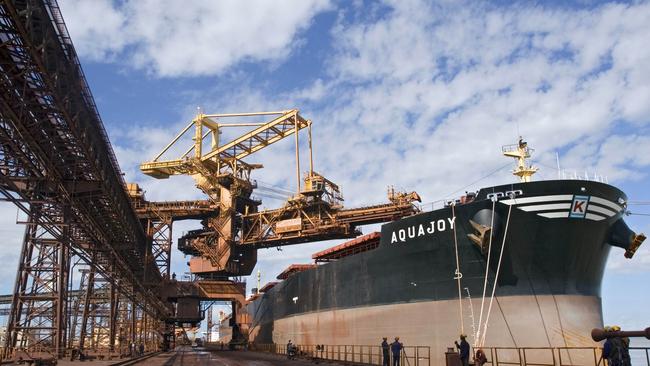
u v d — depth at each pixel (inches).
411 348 1352.1
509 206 1195.9
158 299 2664.9
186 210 2672.2
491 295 1218.0
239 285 2832.2
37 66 801.6
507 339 1179.3
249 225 2642.7
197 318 2773.1
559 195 1175.0
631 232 1310.3
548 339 1154.7
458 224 1262.3
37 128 975.0
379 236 1619.1
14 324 1411.2
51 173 1123.9
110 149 1216.2
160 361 1742.1
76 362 1363.2
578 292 1218.0
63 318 1450.5
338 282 1769.2
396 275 1448.1
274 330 2546.8
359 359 1573.6
